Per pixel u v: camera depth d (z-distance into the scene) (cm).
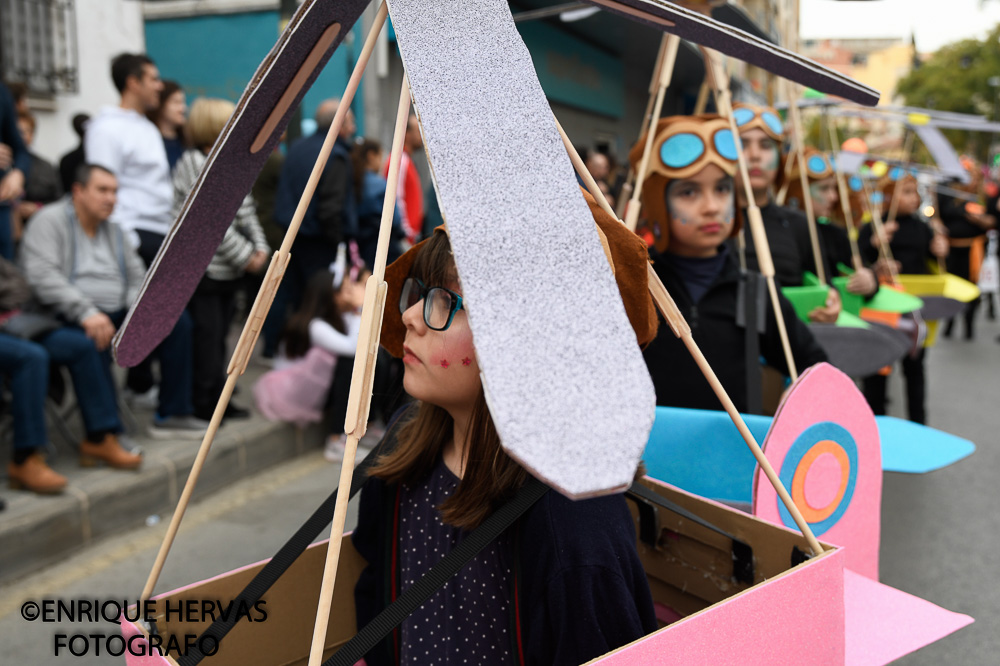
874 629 136
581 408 67
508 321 70
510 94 85
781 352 229
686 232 226
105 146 387
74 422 405
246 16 755
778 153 338
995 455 463
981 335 966
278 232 507
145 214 401
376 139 547
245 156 110
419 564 122
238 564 295
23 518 282
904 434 209
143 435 388
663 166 224
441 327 110
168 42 783
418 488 126
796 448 154
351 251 466
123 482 322
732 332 227
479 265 73
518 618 110
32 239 331
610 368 69
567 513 107
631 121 1459
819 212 446
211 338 401
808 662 110
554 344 70
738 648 101
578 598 103
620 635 104
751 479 167
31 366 301
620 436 66
